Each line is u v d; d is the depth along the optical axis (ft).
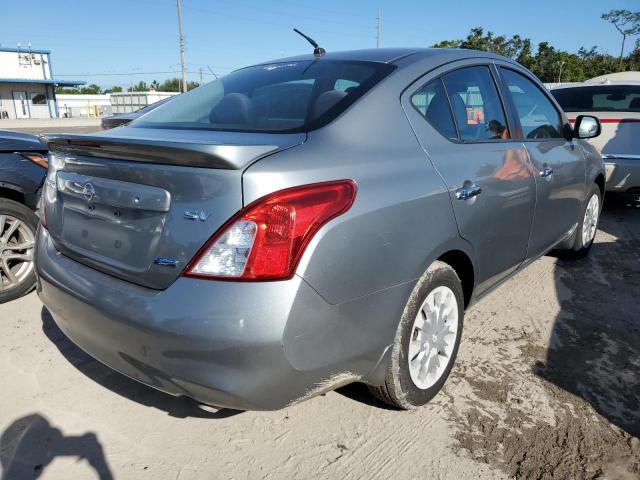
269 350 5.63
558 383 9.05
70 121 125.18
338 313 6.16
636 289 13.20
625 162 19.26
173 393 6.28
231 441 7.57
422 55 8.91
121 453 7.30
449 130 8.52
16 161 11.83
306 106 7.59
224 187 5.70
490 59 10.28
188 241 5.85
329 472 7.02
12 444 7.40
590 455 7.36
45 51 163.84
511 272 10.55
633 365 9.68
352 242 6.21
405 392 7.65
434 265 7.82
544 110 11.90
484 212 8.59
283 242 5.67
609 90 21.85
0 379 8.91
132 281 6.41
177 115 8.65
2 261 11.59
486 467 7.13
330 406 8.38
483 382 9.06
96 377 9.05
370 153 6.96
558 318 11.55
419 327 7.72
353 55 9.16
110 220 6.70
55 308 7.38
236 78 9.61
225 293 5.62
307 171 6.04
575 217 13.37
